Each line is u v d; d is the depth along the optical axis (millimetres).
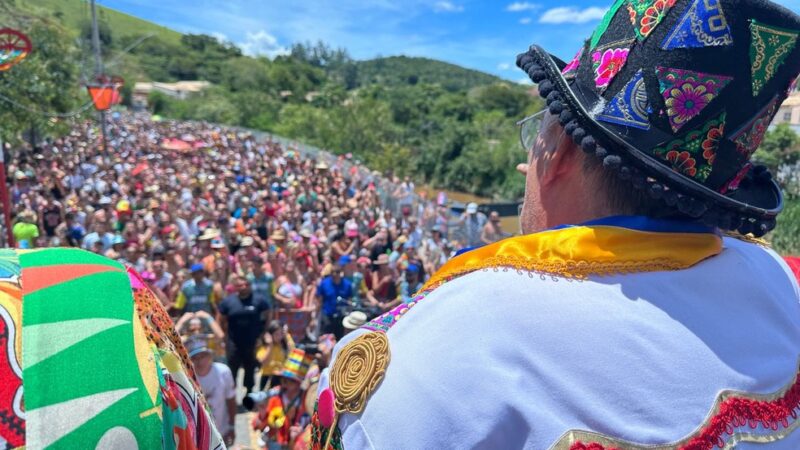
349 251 10398
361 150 43969
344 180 23281
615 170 853
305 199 17484
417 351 765
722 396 744
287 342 6879
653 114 819
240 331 6852
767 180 1057
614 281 807
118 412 673
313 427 879
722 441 721
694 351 764
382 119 46062
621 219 876
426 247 12133
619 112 833
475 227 13047
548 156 950
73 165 19172
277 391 4957
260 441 5094
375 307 7879
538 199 985
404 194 17844
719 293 854
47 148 25266
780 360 845
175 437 775
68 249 832
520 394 704
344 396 801
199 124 52594
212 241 9055
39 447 633
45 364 666
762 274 1008
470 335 749
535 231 998
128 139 34438
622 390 714
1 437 632
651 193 822
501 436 699
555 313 755
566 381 714
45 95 20719
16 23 22188
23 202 11750
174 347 944
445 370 731
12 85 18781
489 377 715
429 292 905
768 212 931
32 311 695
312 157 31625
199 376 4691
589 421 698
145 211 13094
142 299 882
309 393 3885
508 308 763
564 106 871
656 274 828
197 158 28562
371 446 751
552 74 895
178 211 13242
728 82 812
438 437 709
